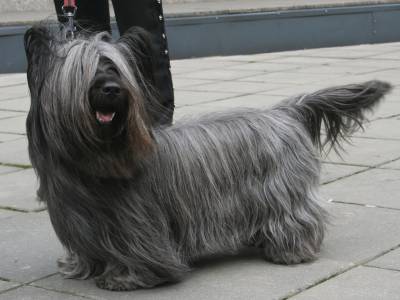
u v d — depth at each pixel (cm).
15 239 504
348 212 532
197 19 1382
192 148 428
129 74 384
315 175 459
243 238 447
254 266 446
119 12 549
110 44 390
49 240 500
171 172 420
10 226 530
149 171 411
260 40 1435
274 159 443
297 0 1692
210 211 432
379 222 511
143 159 397
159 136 423
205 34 1395
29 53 392
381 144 718
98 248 407
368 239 481
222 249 441
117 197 401
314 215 453
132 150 386
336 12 1488
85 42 388
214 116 454
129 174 394
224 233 439
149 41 403
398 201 553
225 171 434
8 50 1270
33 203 582
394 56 1310
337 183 600
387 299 390
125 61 387
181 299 400
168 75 548
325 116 468
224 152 435
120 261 409
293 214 447
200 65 1280
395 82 1027
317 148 472
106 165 387
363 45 1512
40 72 388
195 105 902
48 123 385
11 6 1620
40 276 439
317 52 1412
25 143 771
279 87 1016
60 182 396
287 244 446
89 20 557
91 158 385
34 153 403
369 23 1528
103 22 572
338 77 1086
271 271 437
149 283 414
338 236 488
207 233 434
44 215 553
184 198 424
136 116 379
